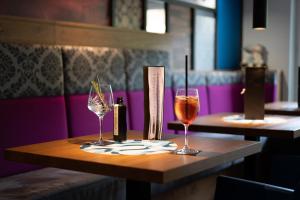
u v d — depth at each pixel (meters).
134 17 4.37
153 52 3.90
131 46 3.87
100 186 2.41
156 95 1.97
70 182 2.36
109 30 3.64
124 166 1.47
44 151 1.76
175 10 4.99
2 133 2.55
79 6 3.73
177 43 4.91
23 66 2.71
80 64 3.12
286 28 6.03
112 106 1.99
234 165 3.69
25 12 3.28
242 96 5.54
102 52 3.33
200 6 5.47
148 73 1.97
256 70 2.88
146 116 2.00
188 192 3.22
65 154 1.69
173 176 1.42
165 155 1.65
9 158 1.82
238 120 2.86
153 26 4.64
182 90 1.74
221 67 5.97
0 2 3.09
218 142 1.94
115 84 3.45
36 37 2.99
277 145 4.13
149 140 1.99
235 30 6.21
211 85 4.89
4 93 2.60
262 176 3.54
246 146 1.85
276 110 3.55
